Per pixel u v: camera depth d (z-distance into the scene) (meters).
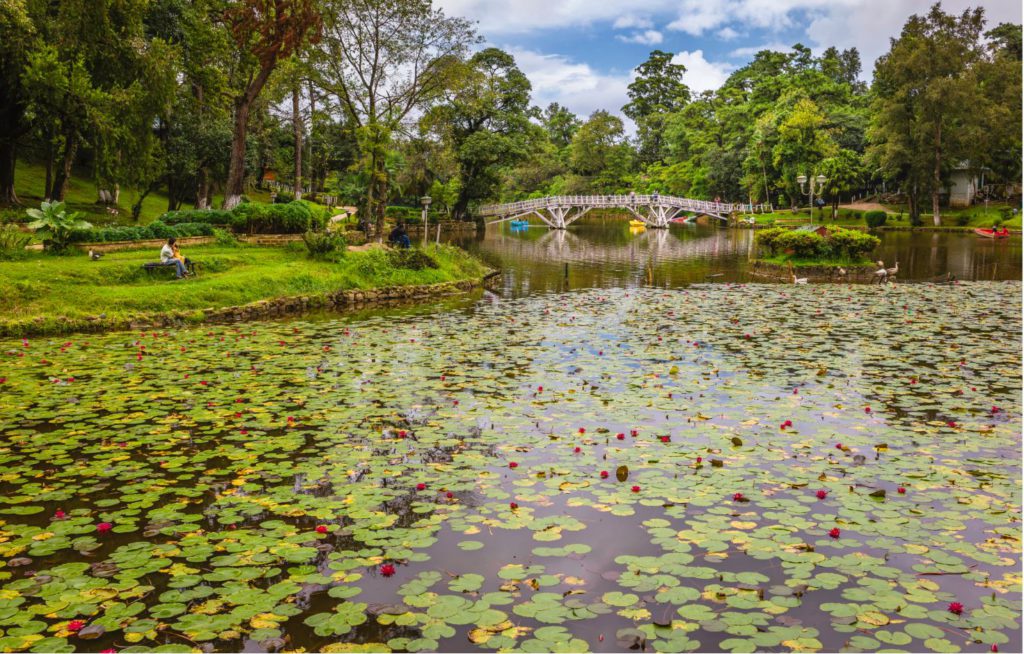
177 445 6.34
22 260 15.55
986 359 10.07
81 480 5.49
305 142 55.03
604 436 6.58
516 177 85.62
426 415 7.29
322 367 9.66
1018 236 40.78
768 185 65.12
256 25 24.14
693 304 16.62
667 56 98.81
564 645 3.35
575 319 14.37
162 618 3.58
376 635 3.49
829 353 10.56
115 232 18.42
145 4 22.97
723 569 4.11
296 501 5.08
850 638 3.44
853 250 23.50
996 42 63.47
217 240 20.97
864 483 5.42
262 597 3.77
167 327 13.51
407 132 29.95
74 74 20.78
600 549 4.37
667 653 3.31
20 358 10.21
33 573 4.03
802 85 71.69
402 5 26.14
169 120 29.03
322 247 19.89
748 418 7.16
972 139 45.25
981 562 4.17
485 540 4.52
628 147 88.81
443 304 17.28
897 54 46.72
